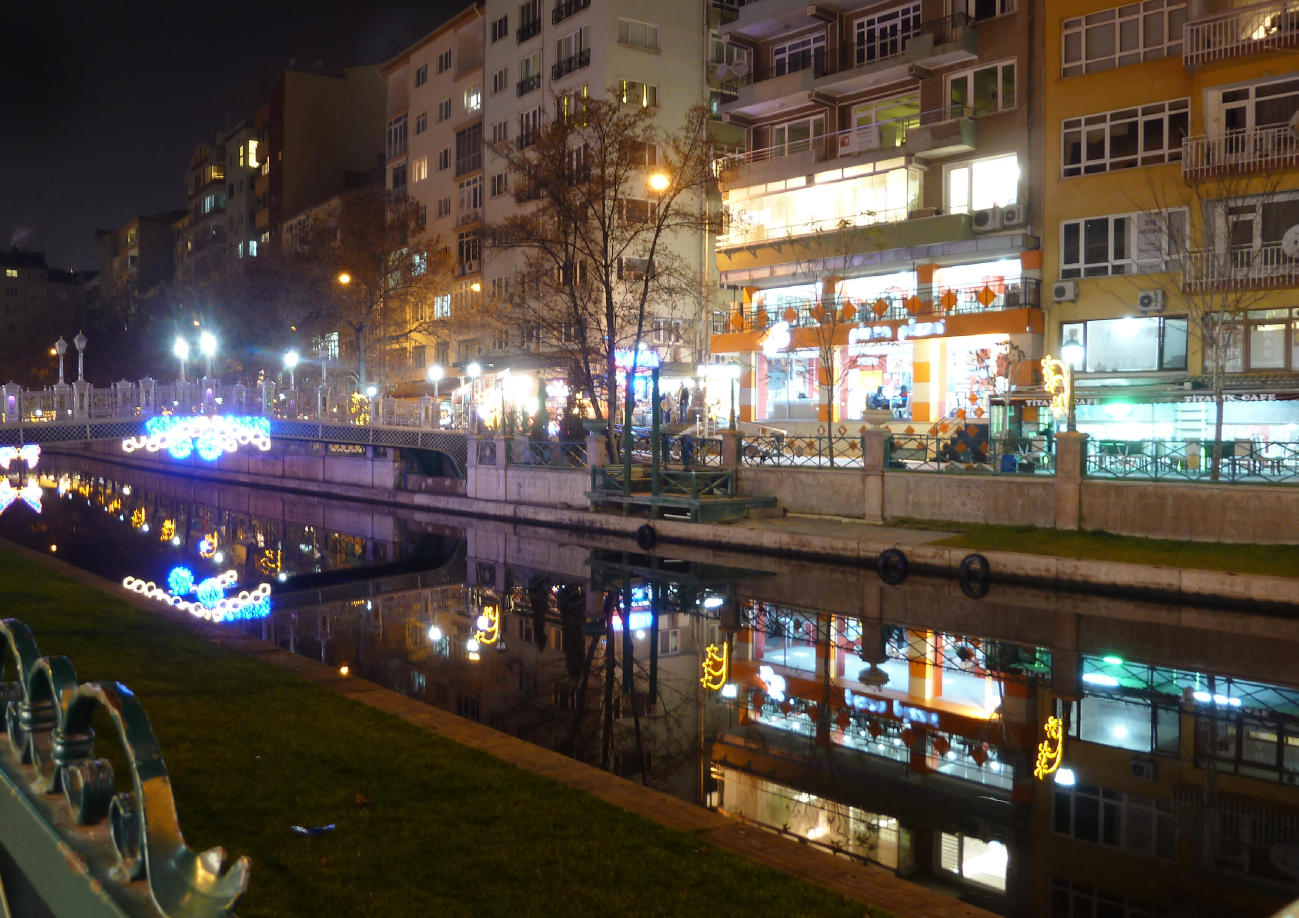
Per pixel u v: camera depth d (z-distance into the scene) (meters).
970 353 40.88
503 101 62.16
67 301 163.25
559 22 57.06
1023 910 7.50
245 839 6.61
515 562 30.08
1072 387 31.39
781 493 32.75
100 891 2.35
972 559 24.61
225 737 8.92
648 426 41.12
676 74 55.44
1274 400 33.59
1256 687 15.16
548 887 5.97
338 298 62.47
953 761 11.37
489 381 55.47
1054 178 39.12
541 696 14.30
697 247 53.00
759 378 48.59
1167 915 7.48
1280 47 33.50
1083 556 23.64
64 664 2.92
